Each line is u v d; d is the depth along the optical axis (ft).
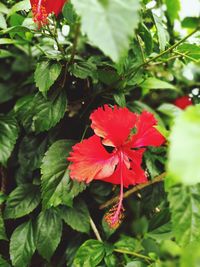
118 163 0.96
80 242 1.19
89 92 1.19
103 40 0.41
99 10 0.43
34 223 1.13
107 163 0.93
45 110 1.07
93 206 1.23
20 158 1.18
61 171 1.02
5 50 1.49
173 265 0.91
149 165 1.10
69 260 1.15
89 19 0.42
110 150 1.16
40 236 1.08
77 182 1.00
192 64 1.53
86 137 1.18
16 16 1.11
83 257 1.02
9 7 1.27
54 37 1.06
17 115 1.19
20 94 1.41
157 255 1.08
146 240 1.15
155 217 1.10
